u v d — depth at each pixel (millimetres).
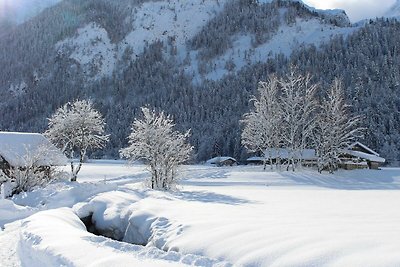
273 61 191000
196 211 14039
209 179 50875
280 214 12781
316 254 6809
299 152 60938
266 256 7277
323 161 56000
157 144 33188
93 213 18844
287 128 60406
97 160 112312
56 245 9492
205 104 153375
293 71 60344
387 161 96625
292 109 58000
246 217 11875
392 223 9969
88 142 43875
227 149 112250
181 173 34844
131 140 34875
